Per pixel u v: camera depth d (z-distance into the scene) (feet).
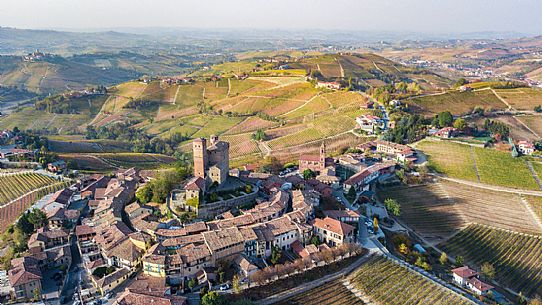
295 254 544.21
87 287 494.18
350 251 542.98
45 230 618.03
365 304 463.42
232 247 511.81
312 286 488.02
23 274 487.20
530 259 615.16
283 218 575.79
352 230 570.87
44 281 511.40
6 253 588.91
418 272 520.42
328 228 570.05
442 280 522.88
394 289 487.20
